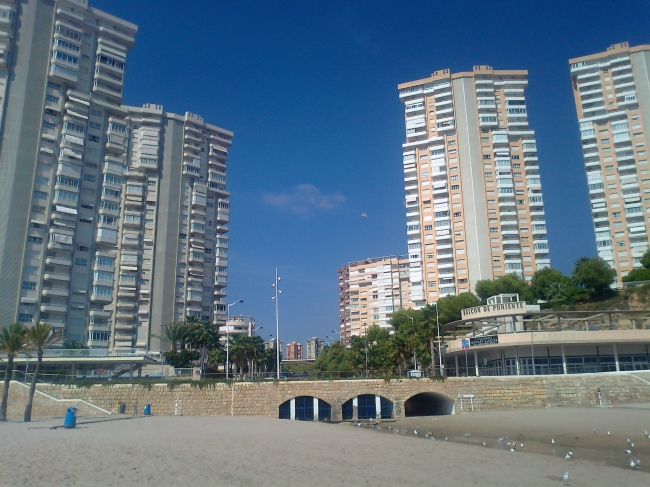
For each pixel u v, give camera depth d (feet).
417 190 461.37
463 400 209.05
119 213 363.97
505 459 91.45
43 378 205.57
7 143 306.96
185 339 333.42
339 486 63.98
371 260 638.12
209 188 442.50
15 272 298.56
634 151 436.76
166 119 423.23
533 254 428.97
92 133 349.00
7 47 315.99
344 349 413.59
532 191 440.45
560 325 242.99
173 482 61.62
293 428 140.77
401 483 67.62
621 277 419.33
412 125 474.49
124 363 242.17
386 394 208.33
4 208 299.58
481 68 467.11
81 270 328.49
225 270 445.78
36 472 63.98
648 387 207.51
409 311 380.37
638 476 77.71
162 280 388.57
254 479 65.62
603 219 435.94
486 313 249.96
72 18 343.26
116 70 361.10
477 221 431.02
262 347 368.68
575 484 71.20
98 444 91.40
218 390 199.11
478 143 447.83
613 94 453.99
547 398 208.85
